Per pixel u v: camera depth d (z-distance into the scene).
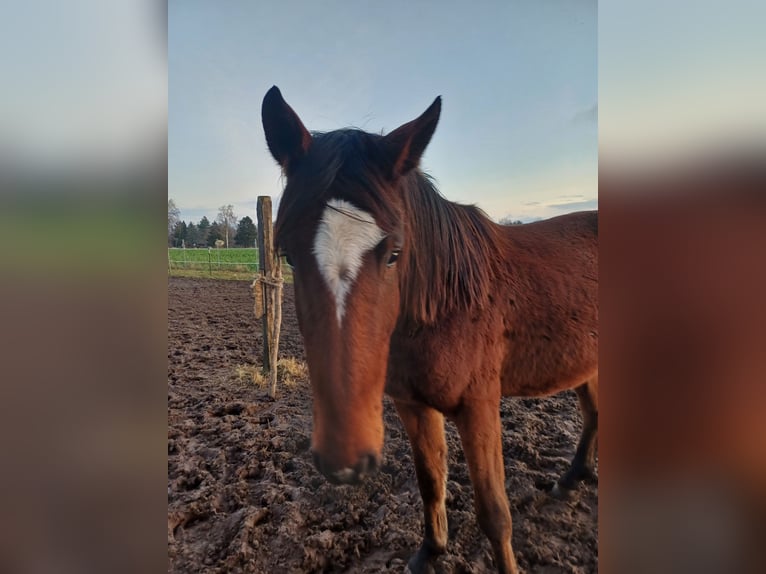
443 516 1.78
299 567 1.74
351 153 1.24
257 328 4.25
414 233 1.44
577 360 1.77
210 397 3.08
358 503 2.08
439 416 1.77
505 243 1.78
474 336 1.54
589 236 1.95
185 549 1.80
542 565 1.75
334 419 1.11
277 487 2.17
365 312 1.15
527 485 2.13
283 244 1.24
